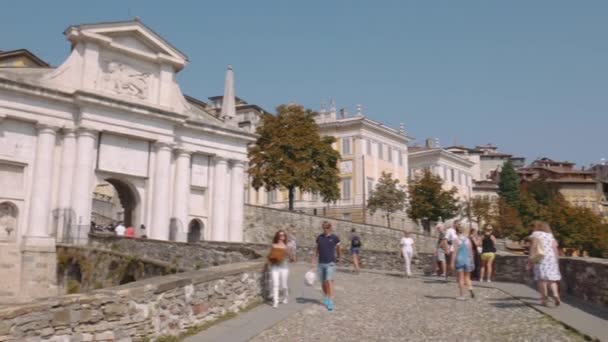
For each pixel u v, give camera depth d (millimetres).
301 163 51844
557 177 92750
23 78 30969
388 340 9555
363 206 63688
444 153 80438
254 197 68812
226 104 42594
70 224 31422
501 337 9609
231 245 21203
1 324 6695
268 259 13734
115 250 25969
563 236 61594
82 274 27297
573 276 14250
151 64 36812
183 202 38094
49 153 31594
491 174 96938
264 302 13500
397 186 70812
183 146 38781
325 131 68062
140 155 35875
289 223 45250
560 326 10164
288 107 53719
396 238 49969
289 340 9570
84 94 32094
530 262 12977
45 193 31125
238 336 9727
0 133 30328
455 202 64562
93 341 7824
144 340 8695
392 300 14273
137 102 34625
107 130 33531
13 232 30438
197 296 10461
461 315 11875
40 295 29484
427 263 23078
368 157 66688
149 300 8914
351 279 19547
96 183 33438
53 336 7301
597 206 89188
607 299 12078
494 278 19859
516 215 67000
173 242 23000
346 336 9867
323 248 13016
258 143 53281
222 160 41031
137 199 35969
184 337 9664
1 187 30312
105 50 34438
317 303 13562
